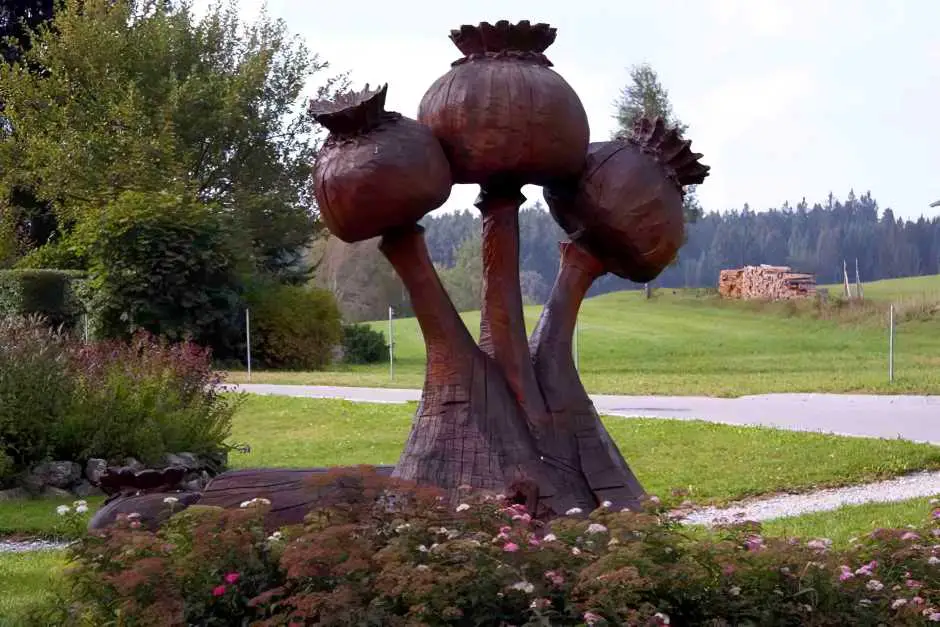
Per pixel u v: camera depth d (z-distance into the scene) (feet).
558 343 18.98
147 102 114.73
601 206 18.85
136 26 119.14
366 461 44.70
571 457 18.22
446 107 17.72
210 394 45.47
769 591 14.49
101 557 15.24
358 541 14.16
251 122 119.96
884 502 34.91
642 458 44.37
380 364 125.80
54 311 89.25
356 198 17.11
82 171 106.01
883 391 69.31
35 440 38.91
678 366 107.76
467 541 13.79
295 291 108.99
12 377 38.93
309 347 106.63
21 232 113.91
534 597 13.38
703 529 28.09
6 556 28.66
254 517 15.14
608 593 13.04
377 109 17.15
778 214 429.79
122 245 87.66
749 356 119.85
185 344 48.16
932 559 15.43
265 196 120.47
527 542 14.05
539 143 17.67
